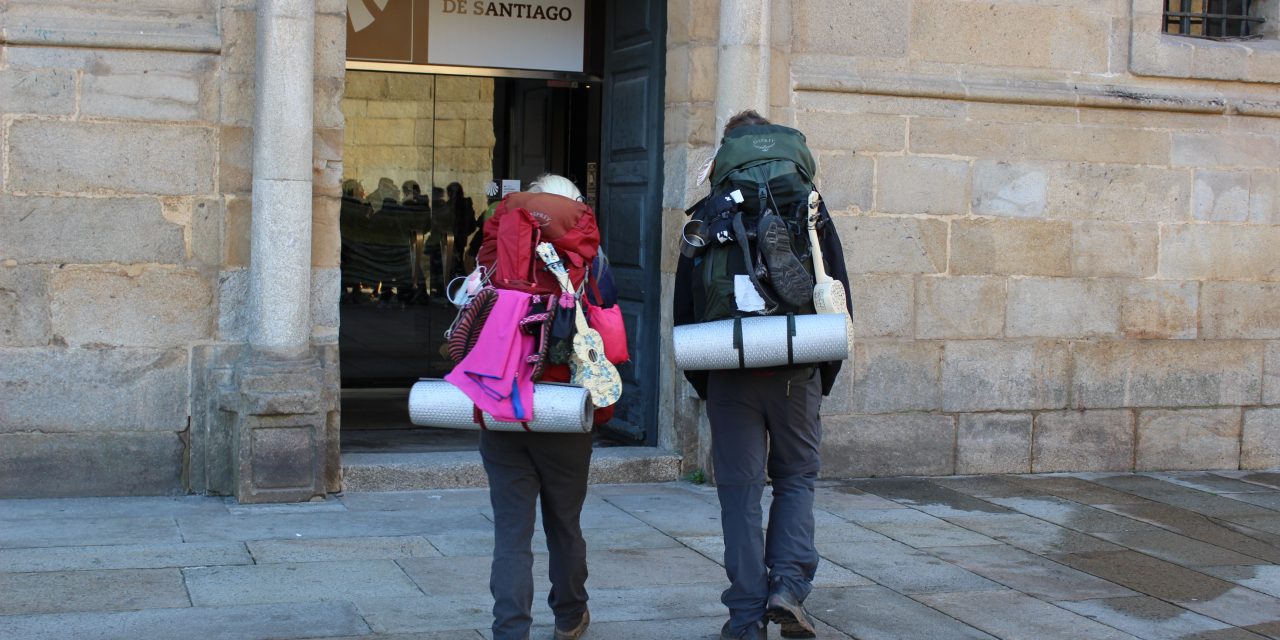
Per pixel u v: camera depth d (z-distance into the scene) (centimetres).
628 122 869
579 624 488
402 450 824
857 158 820
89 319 688
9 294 675
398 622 504
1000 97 841
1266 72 905
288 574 566
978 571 618
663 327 823
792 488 500
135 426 698
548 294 454
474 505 716
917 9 835
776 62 798
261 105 687
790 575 487
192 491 711
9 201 673
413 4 920
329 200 716
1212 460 906
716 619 525
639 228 850
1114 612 559
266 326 694
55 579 543
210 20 704
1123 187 877
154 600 520
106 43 679
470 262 1055
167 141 693
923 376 839
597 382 451
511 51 940
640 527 681
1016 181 853
